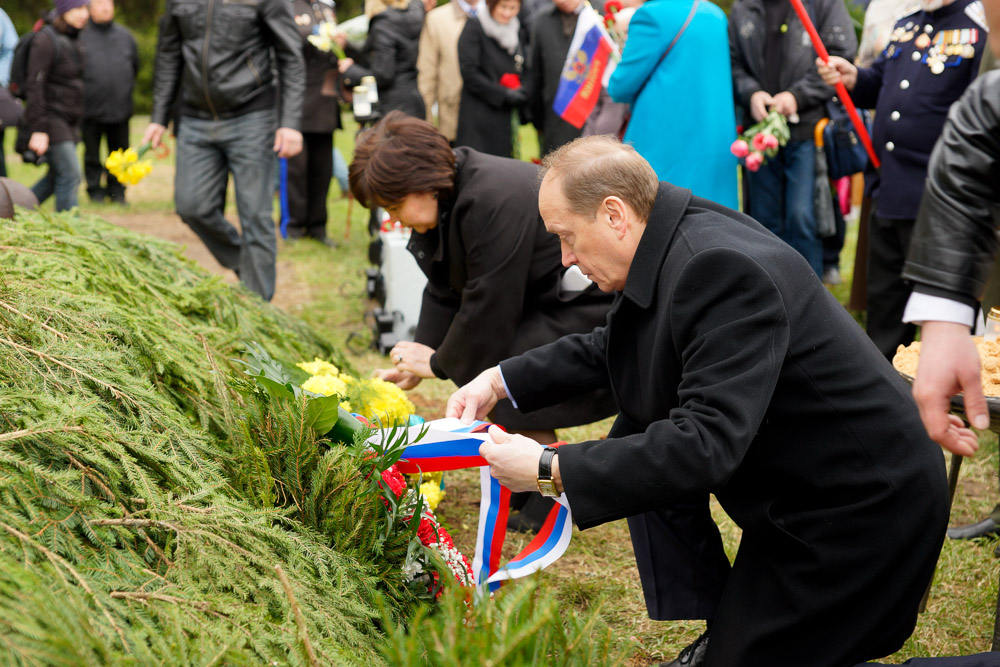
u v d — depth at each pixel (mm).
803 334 1721
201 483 1880
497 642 1444
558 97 5137
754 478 1835
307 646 1493
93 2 9297
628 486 1695
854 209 8344
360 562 1947
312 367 2863
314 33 7109
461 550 2947
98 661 1338
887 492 1734
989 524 3037
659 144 4258
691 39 4164
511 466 1827
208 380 2428
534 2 7367
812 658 1808
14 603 1303
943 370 1428
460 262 2791
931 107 3828
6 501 1562
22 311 2061
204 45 4871
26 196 3285
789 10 4969
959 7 3795
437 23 6965
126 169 4055
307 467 1998
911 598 1812
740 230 1794
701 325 1702
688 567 2262
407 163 2574
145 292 2826
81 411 1759
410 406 2703
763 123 4445
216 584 1672
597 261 1871
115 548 1669
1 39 7332
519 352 2803
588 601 2682
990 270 1462
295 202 7602
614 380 2012
